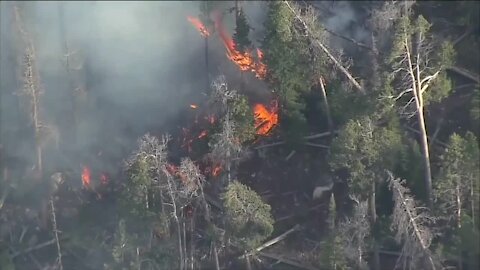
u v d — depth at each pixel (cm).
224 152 5572
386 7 5753
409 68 5356
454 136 5125
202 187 5581
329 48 5825
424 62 5550
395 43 5334
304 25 5675
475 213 5288
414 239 5116
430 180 5522
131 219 5553
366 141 5300
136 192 5381
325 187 6303
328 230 5897
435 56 5591
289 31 5653
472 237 5238
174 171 5681
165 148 6106
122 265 5750
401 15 5762
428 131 6209
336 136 6088
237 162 5991
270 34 5791
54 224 6100
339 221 5891
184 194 5381
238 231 5416
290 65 5812
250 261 5953
